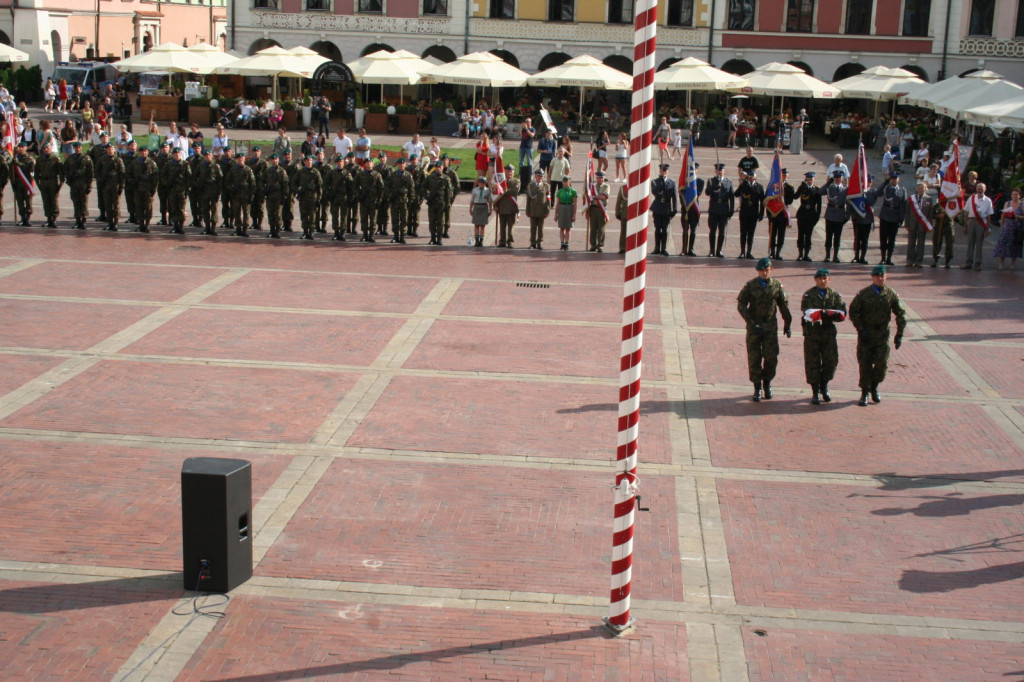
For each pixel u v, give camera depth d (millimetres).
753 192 24391
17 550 10125
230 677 8336
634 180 8961
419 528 10852
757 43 54719
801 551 10617
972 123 36219
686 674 8555
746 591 9828
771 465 12750
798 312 19781
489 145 33594
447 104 49750
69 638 8750
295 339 17188
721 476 12383
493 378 15578
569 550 10500
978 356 17406
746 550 10609
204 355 16219
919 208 23844
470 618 9250
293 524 10852
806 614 9461
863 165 23938
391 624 9125
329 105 46688
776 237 24594
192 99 48562
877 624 9328
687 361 16781
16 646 8602
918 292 21812
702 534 10922
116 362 15750
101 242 24203
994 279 23312
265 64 45344
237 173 25031
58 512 10938
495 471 12305
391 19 55219
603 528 10984
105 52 65625
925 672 8625
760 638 9070
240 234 25359
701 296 20969
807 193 24047
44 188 25297
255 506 11219
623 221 24859
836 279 22672
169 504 11227
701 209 31297
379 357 16391
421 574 9953
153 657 8555
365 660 8602
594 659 8711
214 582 9516
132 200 25953
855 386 15812
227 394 14547
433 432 13422
